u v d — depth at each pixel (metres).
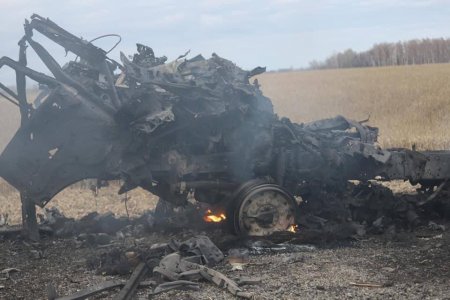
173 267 6.11
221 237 7.64
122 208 10.88
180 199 8.11
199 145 8.07
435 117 24.03
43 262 7.15
